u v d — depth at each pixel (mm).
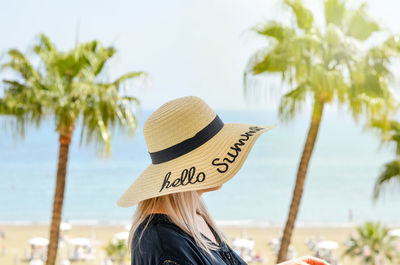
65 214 66688
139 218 1475
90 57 12227
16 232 41781
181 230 1392
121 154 129000
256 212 69562
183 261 1287
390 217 64375
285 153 131375
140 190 1510
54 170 105625
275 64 10016
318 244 32844
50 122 12055
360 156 127188
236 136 1514
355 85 10539
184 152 1496
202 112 1534
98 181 92688
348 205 72688
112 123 12109
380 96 10477
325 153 133875
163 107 1561
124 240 28438
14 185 87438
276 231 42375
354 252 26047
